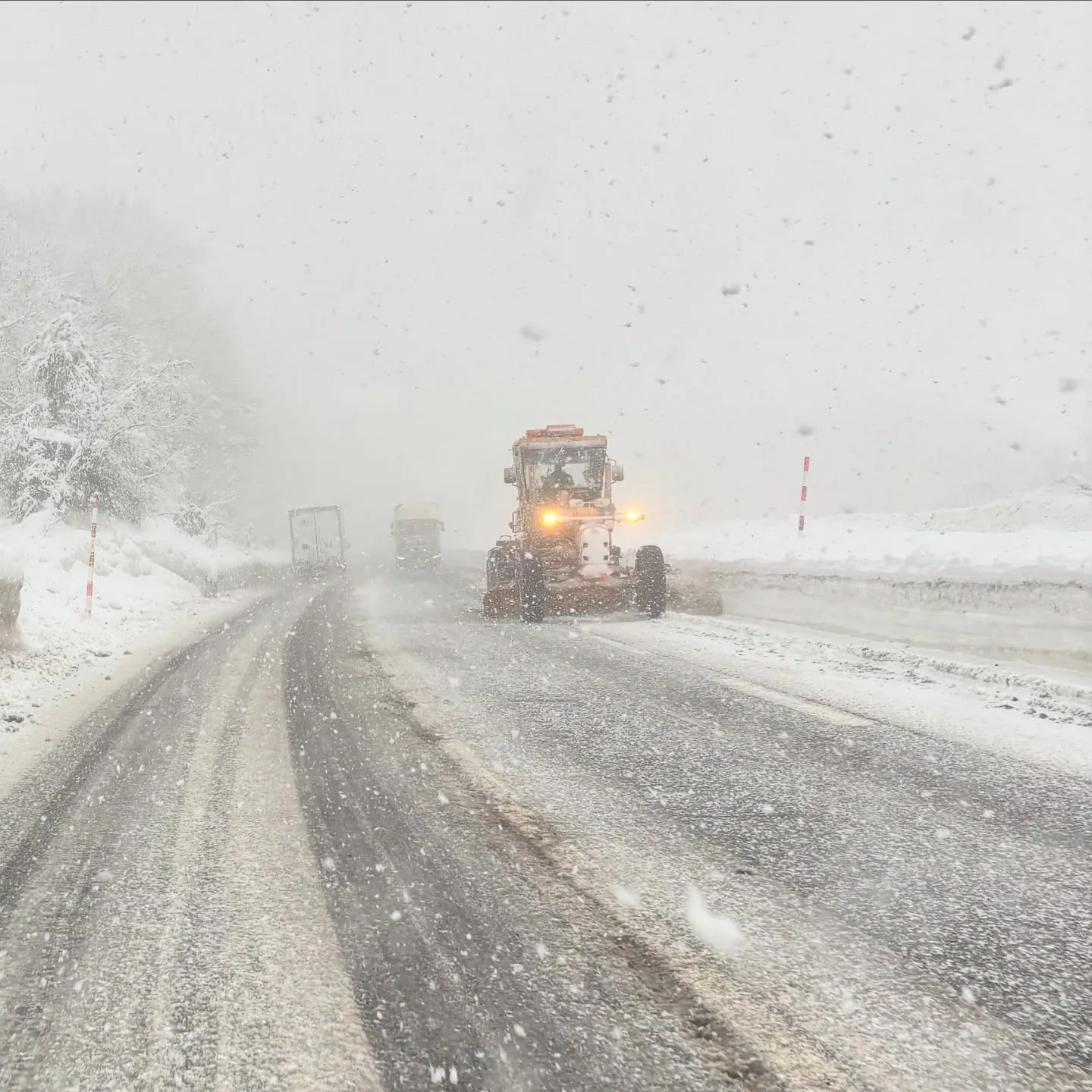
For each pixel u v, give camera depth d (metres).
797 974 2.33
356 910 2.79
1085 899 2.80
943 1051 1.97
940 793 3.93
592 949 2.50
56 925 2.75
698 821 3.61
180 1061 2.00
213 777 4.46
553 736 5.12
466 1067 1.94
